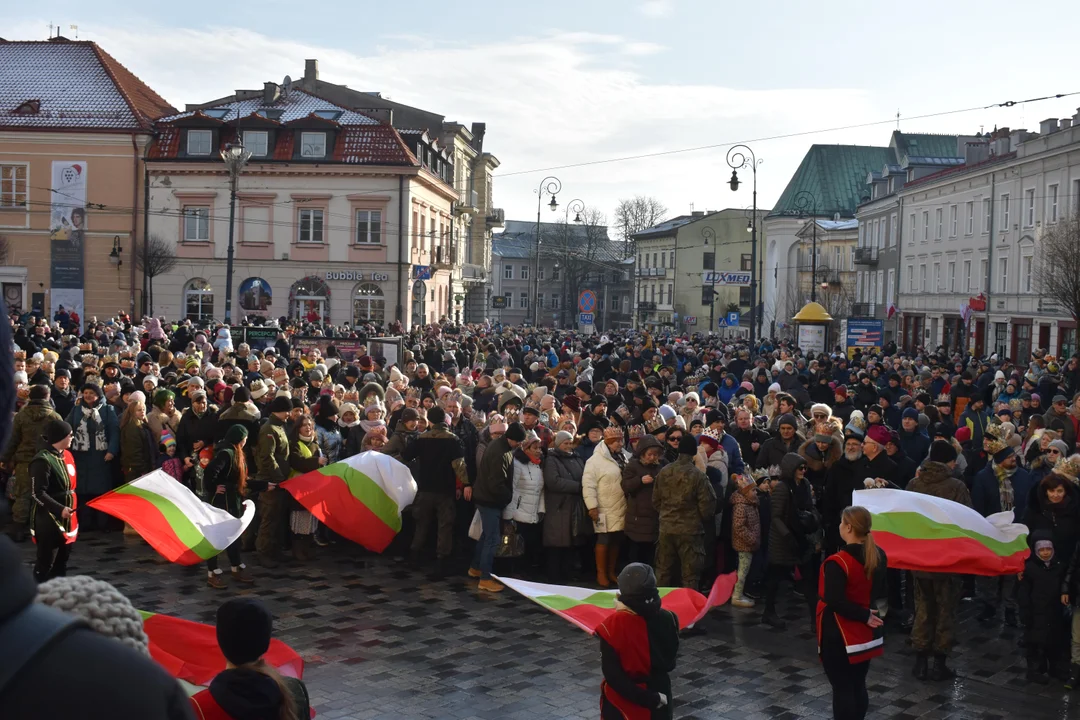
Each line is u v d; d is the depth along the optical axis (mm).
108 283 56000
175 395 16109
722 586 10109
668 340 47844
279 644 7078
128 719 1400
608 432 12938
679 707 8945
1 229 55656
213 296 56281
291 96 60000
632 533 12641
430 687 9227
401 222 56406
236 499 12539
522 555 14195
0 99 56469
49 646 1380
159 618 6668
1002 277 55750
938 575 9805
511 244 137750
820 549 11734
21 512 13516
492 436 12984
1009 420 14984
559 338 48031
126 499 10859
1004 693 9633
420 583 12961
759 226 109625
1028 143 52688
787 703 9109
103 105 56656
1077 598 9781
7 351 1353
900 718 8906
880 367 28344
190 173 55750
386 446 13891
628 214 136375
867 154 99188
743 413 14625
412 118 74438
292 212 56219
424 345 31844
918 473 11219
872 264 77812
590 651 10406
